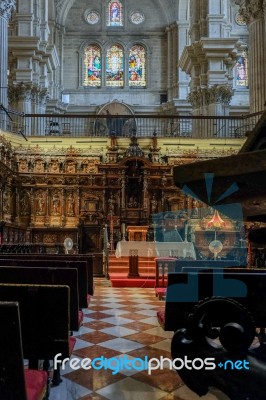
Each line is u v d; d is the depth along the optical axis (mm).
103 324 6777
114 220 17828
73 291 4520
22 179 18438
